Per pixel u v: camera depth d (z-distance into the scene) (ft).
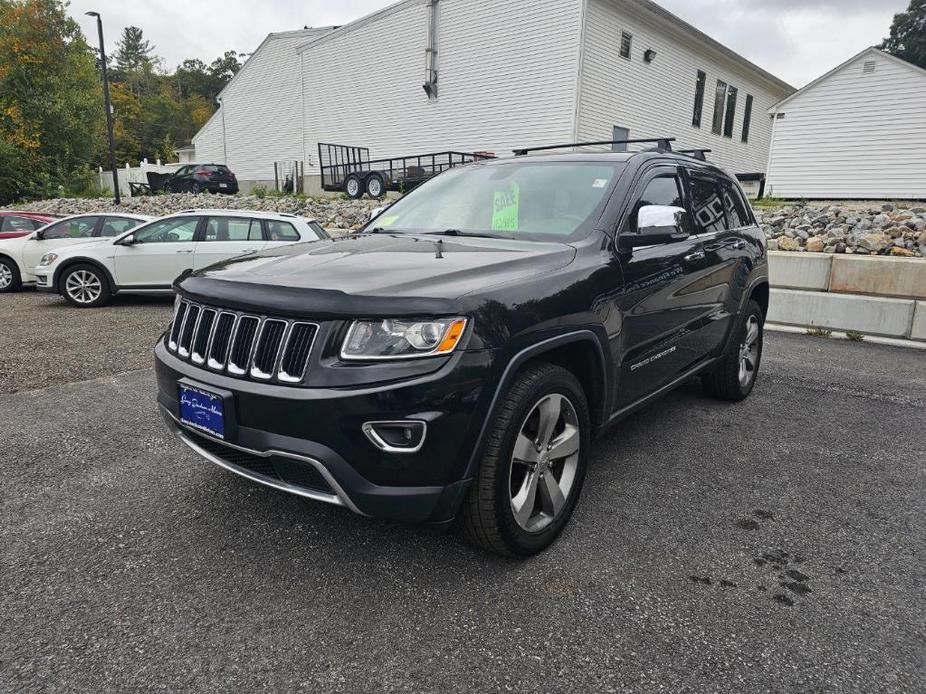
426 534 9.62
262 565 8.72
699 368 14.14
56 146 108.17
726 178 15.96
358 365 7.33
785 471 12.26
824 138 65.72
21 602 7.82
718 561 9.04
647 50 66.03
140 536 9.43
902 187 62.18
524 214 11.27
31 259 38.63
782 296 25.84
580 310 9.12
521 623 7.58
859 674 6.84
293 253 10.12
